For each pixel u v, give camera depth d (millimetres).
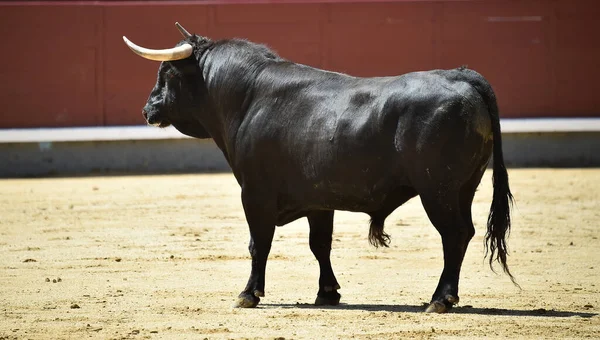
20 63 56500
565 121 54188
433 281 20000
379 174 16219
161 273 21047
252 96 17641
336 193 16719
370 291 18953
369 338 14562
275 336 14797
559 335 14703
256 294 17312
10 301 17984
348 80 16969
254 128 17438
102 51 56719
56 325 15859
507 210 16062
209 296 18391
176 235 26625
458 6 57531
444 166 15742
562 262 22172
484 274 20750
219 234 26828
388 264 22172
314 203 17062
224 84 17953
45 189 38062
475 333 14820
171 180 40625
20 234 26969
